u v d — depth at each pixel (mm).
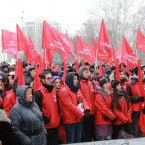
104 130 6934
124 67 11461
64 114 6359
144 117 7789
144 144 5797
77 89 6418
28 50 9414
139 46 10367
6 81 7062
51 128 6062
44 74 6027
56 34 8820
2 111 3508
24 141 4801
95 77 8266
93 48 11234
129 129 7336
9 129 3395
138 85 7891
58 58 20859
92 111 6969
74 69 11141
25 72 9852
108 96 6980
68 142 6410
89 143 5555
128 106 7258
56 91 6508
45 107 5977
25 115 4914
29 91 5023
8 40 11289
